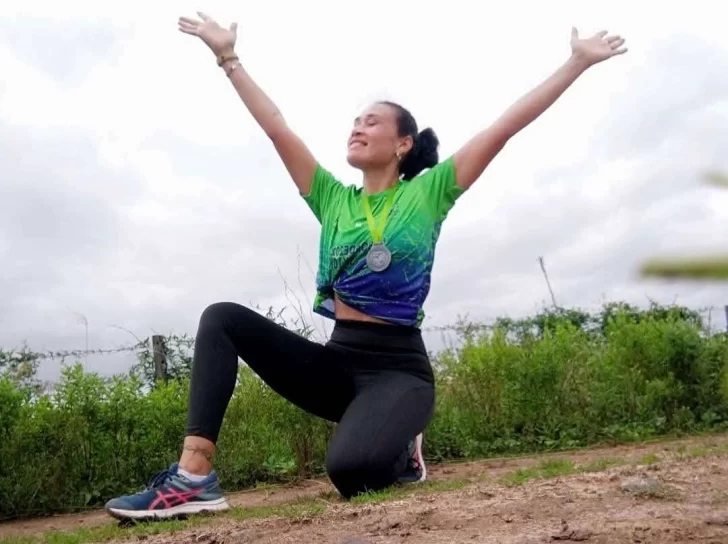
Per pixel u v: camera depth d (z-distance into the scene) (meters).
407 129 3.85
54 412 4.79
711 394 6.55
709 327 7.45
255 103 3.96
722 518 2.09
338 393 3.64
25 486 4.56
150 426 5.02
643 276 0.36
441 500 2.66
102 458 4.88
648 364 6.86
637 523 2.07
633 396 6.64
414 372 3.60
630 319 7.78
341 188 3.88
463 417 6.20
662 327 6.97
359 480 3.28
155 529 2.87
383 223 3.55
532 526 2.14
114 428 4.93
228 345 3.41
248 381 5.34
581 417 6.28
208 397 3.30
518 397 6.25
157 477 3.25
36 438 4.69
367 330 3.57
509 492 2.69
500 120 3.64
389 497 2.97
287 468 5.26
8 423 4.65
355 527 2.33
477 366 6.34
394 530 2.24
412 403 3.43
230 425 5.21
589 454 5.33
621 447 5.71
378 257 3.51
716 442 5.19
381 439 3.28
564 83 3.58
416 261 3.56
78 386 4.91
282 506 3.20
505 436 6.12
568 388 6.40
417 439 3.85
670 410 6.59
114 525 3.20
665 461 3.27
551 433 6.18
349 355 3.58
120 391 5.02
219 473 5.12
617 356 6.93
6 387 4.71
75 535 3.07
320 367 3.58
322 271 3.74
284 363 3.54
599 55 3.57
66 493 4.72
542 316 8.23
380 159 3.77
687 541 1.90
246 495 4.67
